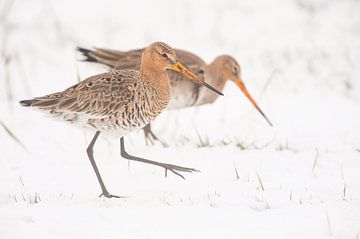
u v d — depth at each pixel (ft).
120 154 41.34
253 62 61.98
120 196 35.96
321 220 31.63
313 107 53.26
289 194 35.42
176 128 50.31
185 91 49.39
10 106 53.21
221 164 40.68
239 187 36.63
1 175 39.68
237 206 33.68
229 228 30.89
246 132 48.34
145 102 37.29
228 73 53.21
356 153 42.29
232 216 32.19
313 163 40.32
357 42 64.23
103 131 36.91
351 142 44.83
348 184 36.96
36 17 68.85
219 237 29.99
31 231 30.19
